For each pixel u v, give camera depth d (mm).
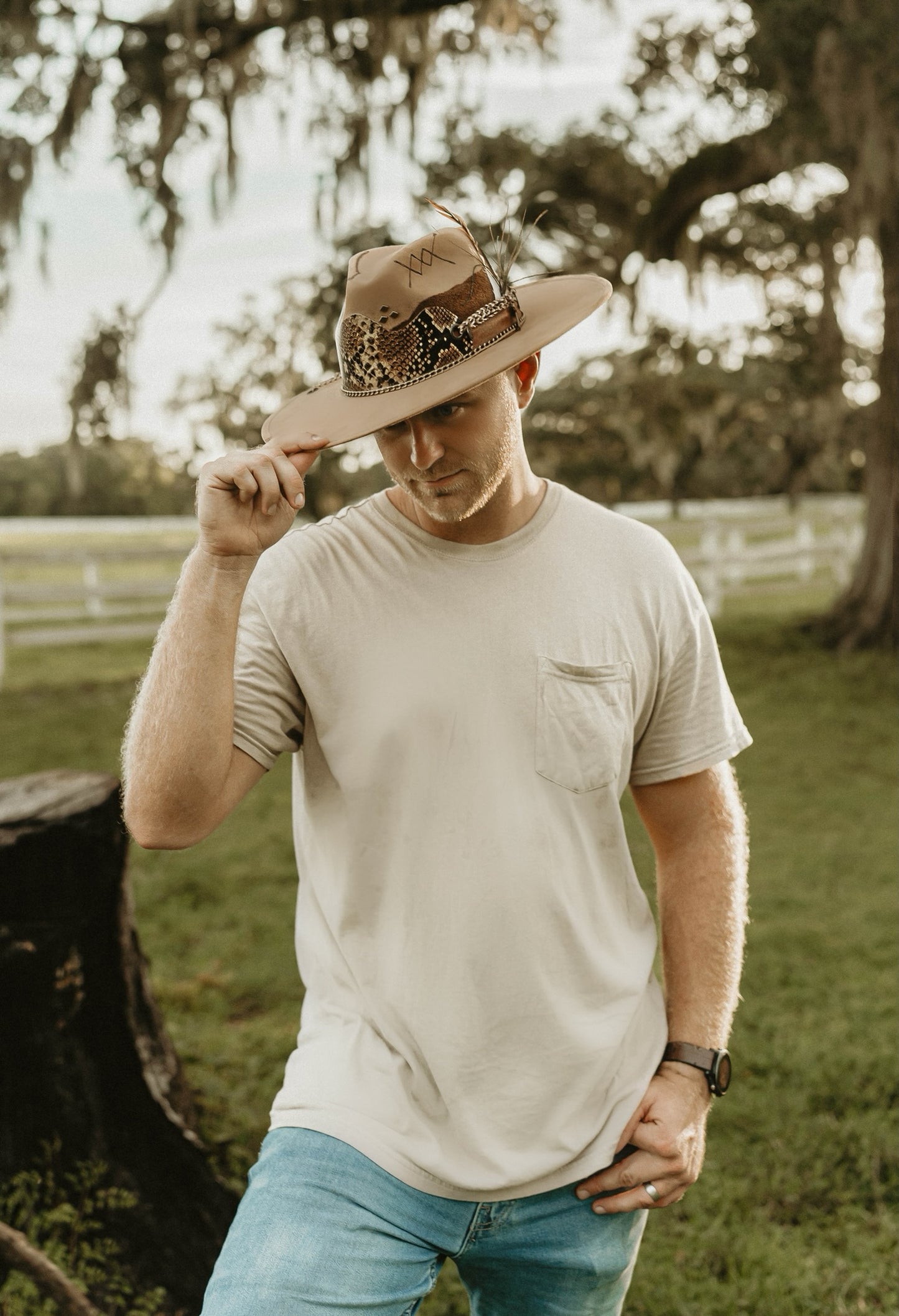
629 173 13086
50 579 20969
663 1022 1754
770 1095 3865
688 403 15523
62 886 2717
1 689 11953
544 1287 1677
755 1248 3057
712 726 1758
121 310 10258
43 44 9438
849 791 8008
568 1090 1626
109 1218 2812
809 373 14953
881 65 8953
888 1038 4281
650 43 12555
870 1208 3352
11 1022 2727
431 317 1472
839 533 18219
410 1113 1578
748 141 12133
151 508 23812
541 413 16859
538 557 1638
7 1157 2758
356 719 1596
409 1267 1552
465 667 1589
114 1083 2926
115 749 9227
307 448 1477
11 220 9641
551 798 1610
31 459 25047
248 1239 1493
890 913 5695
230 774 1561
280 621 1598
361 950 1638
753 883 6219
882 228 12375
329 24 9688
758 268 14555
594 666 1631
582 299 1548
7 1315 2559
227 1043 4277
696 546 17438
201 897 6105
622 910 1721
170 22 9641
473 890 1583
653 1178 1640
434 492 1507
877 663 12156
